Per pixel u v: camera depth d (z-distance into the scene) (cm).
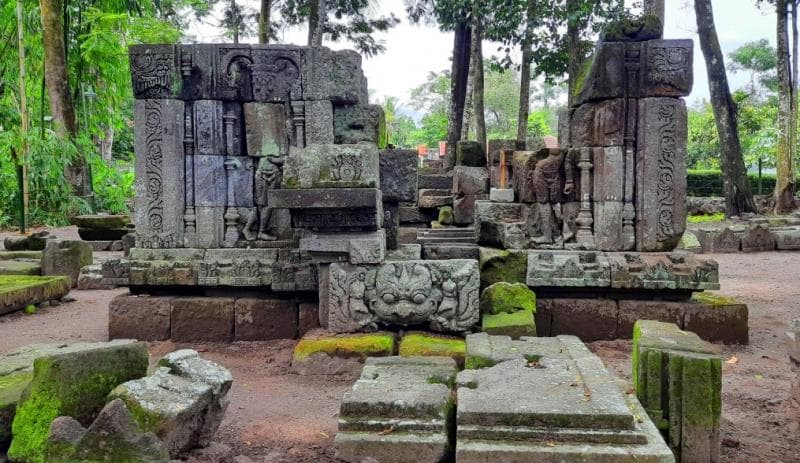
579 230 693
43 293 853
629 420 310
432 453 323
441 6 1881
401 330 601
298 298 673
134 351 355
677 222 676
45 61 1755
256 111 678
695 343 383
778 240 1578
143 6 2033
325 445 386
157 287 682
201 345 646
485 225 721
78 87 1969
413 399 344
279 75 678
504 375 375
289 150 682
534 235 702
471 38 2072
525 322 581
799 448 380
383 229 641
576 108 725
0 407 330
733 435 399
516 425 315
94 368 339
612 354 605
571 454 297
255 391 505
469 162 1508
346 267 596
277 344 644
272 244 681
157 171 679
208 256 673
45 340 674
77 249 1043
